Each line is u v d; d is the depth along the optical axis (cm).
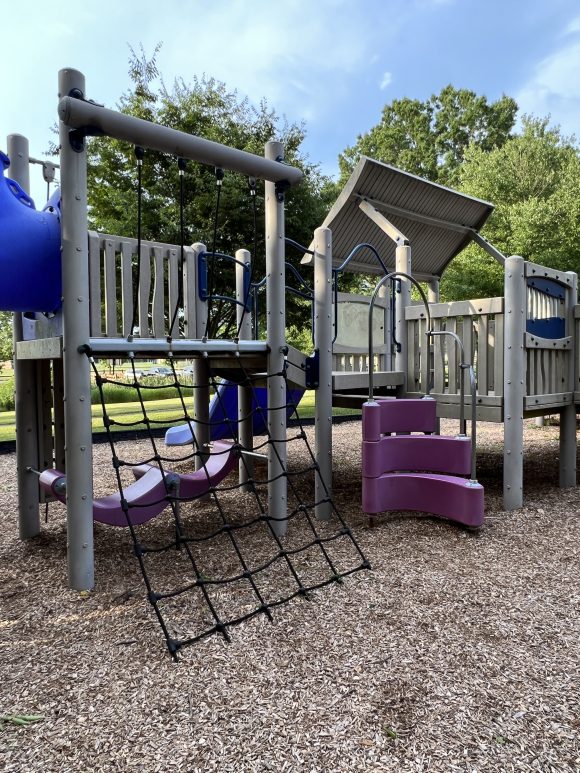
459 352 429
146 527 390
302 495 477
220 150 295
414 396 454
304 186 1292
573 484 482
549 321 464
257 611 240
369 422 360
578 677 188
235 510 431
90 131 256
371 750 152
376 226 605
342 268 418
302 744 155
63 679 192
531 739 156
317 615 239
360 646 211
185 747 154
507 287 398
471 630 223
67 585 280
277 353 359
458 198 616
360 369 604
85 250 268
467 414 424
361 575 285
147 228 1230
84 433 272
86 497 274
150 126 265
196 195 1230
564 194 1520
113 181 1274
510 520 381
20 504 359
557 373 469
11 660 207
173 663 201
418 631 223
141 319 353
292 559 312
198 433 465
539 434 814
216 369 474
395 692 180
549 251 1427
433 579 278
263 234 1238
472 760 148
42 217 281
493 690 181
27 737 160
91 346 270
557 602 250
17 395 358
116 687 186
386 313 535
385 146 3597
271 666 197
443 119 3819
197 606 251
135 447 758
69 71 253
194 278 405
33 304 285
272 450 363
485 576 282
